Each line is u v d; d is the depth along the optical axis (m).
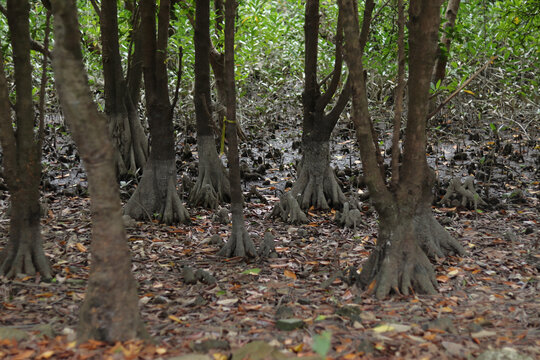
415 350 3.39
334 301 4.41
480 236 6.41
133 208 7.25
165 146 7.23
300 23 13.18
